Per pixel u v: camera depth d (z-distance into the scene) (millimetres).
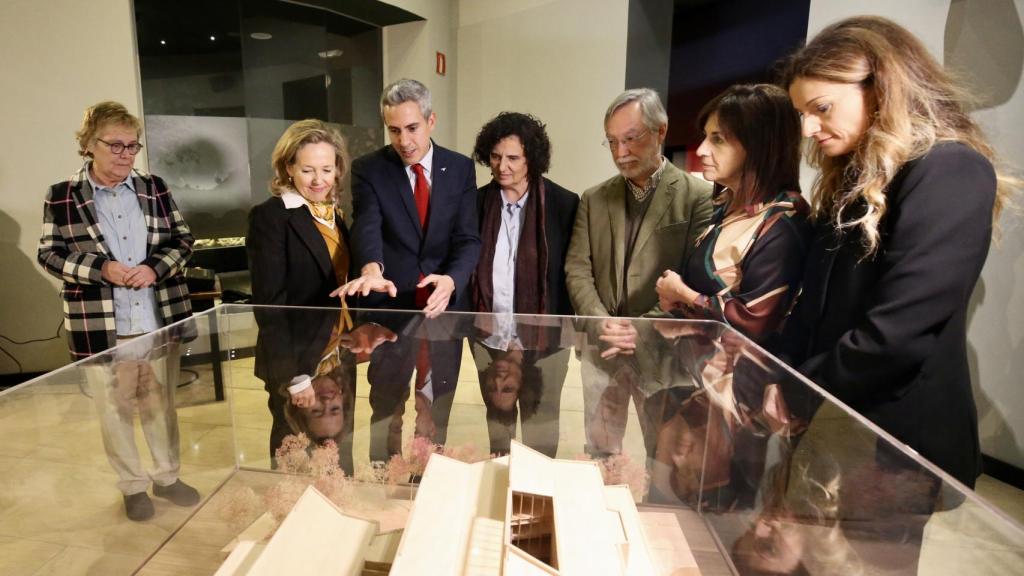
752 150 1366
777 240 1341
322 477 975
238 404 1019
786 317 1331
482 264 1867
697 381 1034
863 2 1638
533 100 2742
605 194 1737
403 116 1626
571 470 884
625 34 2344
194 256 3424
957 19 1604
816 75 1103
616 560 704
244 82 3447
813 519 667
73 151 2830
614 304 1721
